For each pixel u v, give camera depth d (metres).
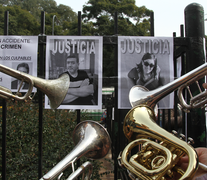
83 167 1.32
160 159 1.09
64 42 1.93
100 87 1.91
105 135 1.51
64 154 2.58
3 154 1.74
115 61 1.95
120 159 1.24
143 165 1.17
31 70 1.91
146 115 1.37
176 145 1.10
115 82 1.94
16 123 2.67
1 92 1.52
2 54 1.90
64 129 2.92
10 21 13.65
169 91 1.54
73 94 1.91
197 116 1.90
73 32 10.64
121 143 2.48
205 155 1.24
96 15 15.99
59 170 1.19
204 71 1.51
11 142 2.54
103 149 1.52
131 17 16.25
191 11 1.95
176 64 2.48
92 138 1.49
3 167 1.73
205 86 1.49
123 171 2.06
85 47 1.93
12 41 1.91
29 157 2.42
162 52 1.96
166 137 1.16
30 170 2.45
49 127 2.81
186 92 1.98
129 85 1.93
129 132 1.39
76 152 1.37
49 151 2.54
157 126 1.26
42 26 1.94
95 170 2.55
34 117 2.84
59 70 1.91
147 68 1.95
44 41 1.92
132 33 12.31
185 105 1.60
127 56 1.95
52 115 3.02
